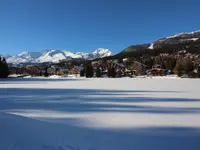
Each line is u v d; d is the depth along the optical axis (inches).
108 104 553.9
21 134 216.2
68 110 459.8
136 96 735.7
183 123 346.6
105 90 986.7
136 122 351.3
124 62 5738.2
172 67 4116.6
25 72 5649.6
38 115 404.8
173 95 765.3
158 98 676.1
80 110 460.8
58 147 202.2
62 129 264.5
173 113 433.1
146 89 1036.5
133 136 272.5
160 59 5004.9
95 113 429.1
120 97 705.6
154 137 271.1
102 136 262.5
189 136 277.9
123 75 3927.2
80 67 5098.4
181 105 538.9
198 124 340.8
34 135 220.1
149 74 4020.7
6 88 1128.2
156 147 236.4
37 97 706.8
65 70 5260.8
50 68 5551.2
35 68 5935.0
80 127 310.7
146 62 4928.6
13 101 608.1
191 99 651.5
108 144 232.7
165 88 1096.2
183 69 3469.5
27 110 457.7
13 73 5580.7
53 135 231.3
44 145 202.5
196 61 4158.5
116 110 462.6
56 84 1521.9
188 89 1029.8
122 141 249.1
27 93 846.5
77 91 940.0
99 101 610.9
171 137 272.5
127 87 1179.9
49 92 889.5
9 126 231.1
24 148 190.9
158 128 315.0
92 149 211.2
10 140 201.3
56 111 447.8
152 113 431.8
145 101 609.6
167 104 555.2
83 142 227.0
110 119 371.2
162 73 3875.5
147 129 309.1
